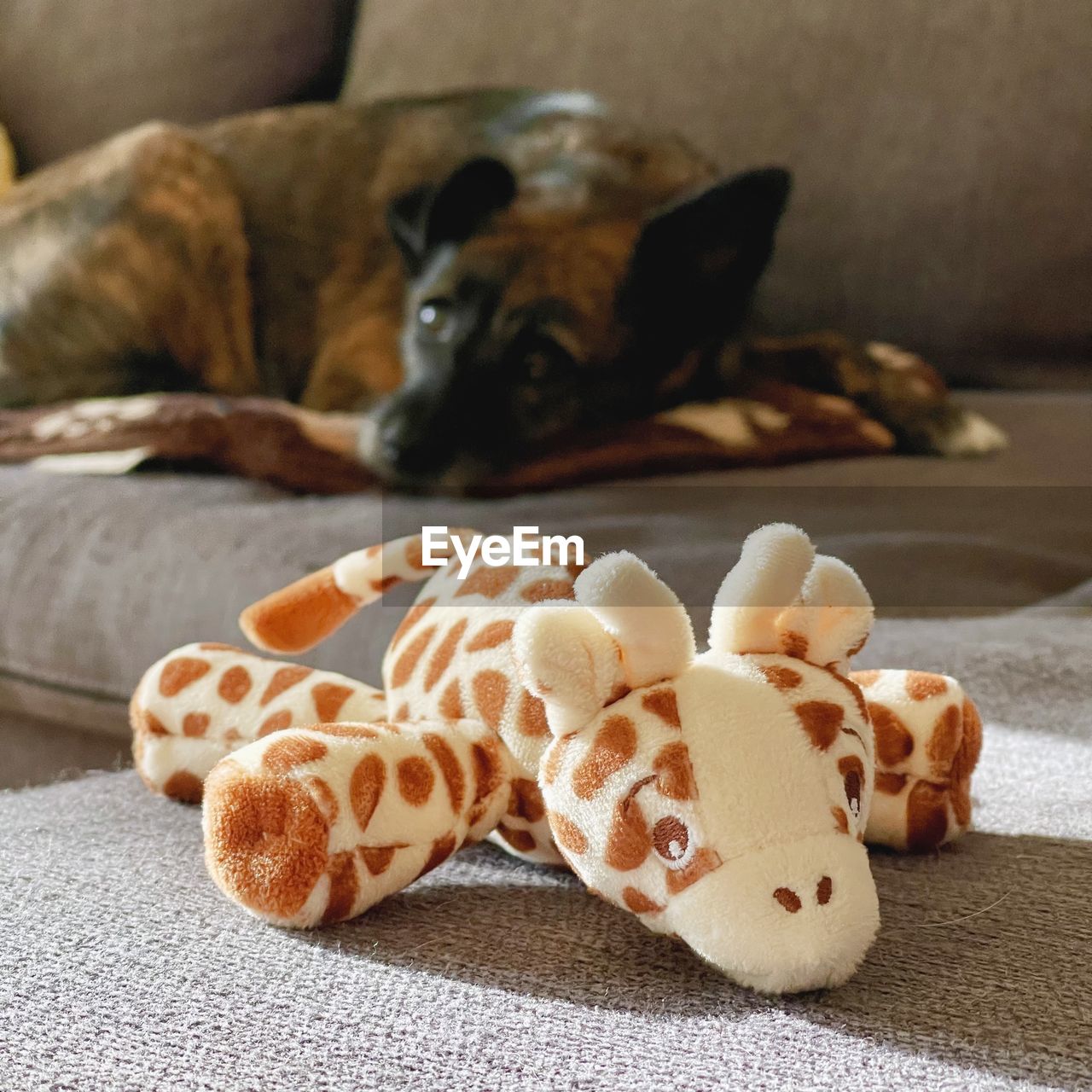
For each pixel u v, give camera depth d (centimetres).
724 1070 40
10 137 220
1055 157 150
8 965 49
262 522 112
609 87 179
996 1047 41
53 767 120
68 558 116
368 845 50
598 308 165
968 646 88
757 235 157
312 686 64
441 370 162
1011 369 163
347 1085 39
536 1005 45
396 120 211
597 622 47
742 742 44
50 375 192
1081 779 69
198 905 55
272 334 212
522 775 55
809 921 42
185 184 204
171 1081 40
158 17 219
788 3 164
